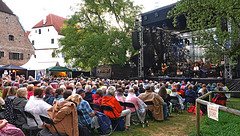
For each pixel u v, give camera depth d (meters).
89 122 4.16
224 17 9.02
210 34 9.23
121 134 4.72
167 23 16.45
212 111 3.48
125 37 20.92
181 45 20.09
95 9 22.31
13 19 26.98
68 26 23.20
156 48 18.86
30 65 18.72
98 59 19.75
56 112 3.30
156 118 5.86
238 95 11.57
